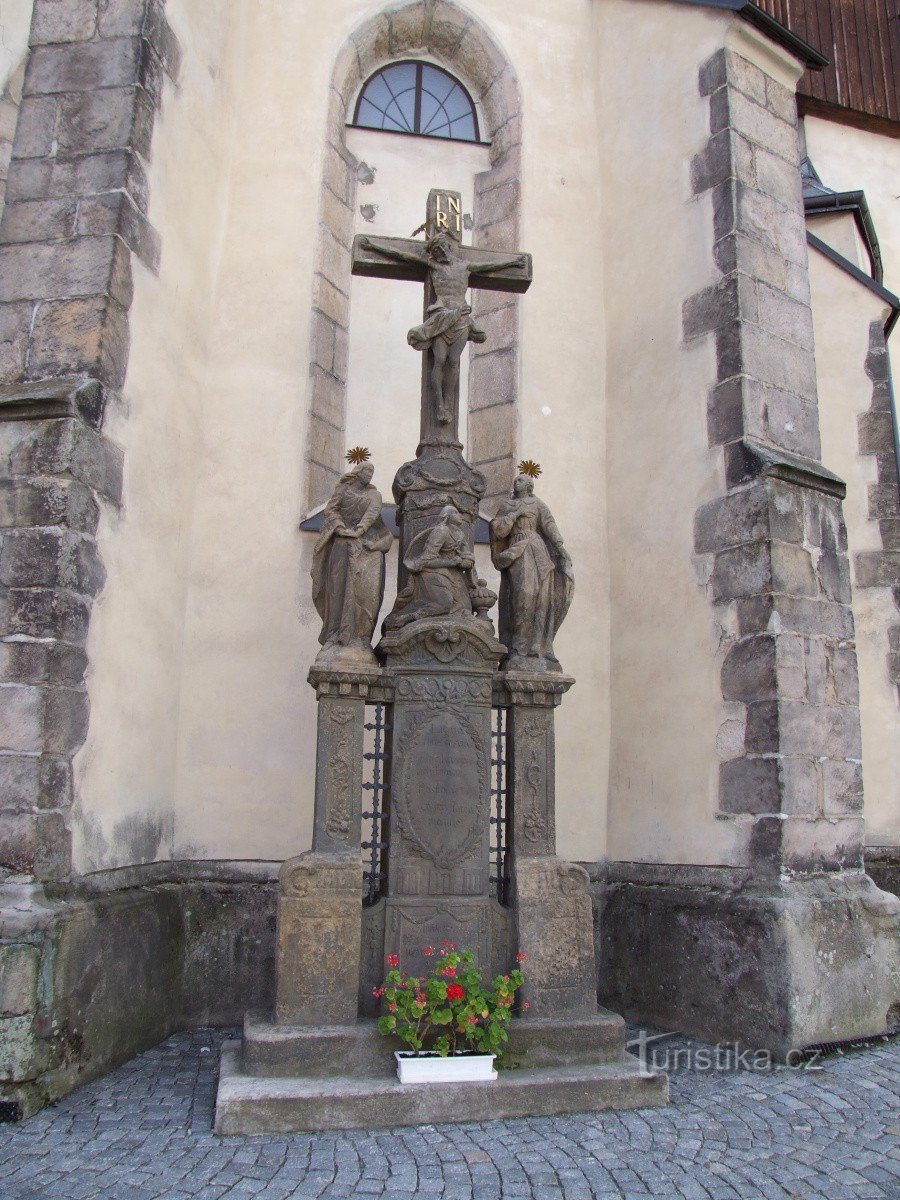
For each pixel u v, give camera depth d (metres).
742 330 6.79
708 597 6.70
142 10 6.25
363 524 5.63
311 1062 4.74
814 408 7.01
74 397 5.32
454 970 5.04
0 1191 3.71
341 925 5.07
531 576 5.82
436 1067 4.61
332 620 5.60
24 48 7.73
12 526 5.16
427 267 6.29
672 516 7.18
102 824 5.56
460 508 5.88
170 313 6.69
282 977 4.96
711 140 7.34
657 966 6.45
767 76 7.56
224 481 7.33
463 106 9.34
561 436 8.02
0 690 4.97
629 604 7.52
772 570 6.23
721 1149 4.22
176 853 6.75
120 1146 4.17
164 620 6.60
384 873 5.46
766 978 5.58
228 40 7.97
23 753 4.89
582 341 8.27
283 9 8.46
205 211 7.41
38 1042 4.59
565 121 8.79
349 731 5.38
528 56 8.94
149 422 6.32
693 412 7.10
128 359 5.97
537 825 5.55
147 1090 4.95
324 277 8.01
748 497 6.47
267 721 7.06
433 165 9.02
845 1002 5.67
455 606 5.65
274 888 6.74
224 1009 6.52
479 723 5.55
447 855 5.38
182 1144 4.20
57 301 5.70
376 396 8.41
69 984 4.82
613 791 7.41
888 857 8.73
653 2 8.17
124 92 6.08
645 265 7.88
